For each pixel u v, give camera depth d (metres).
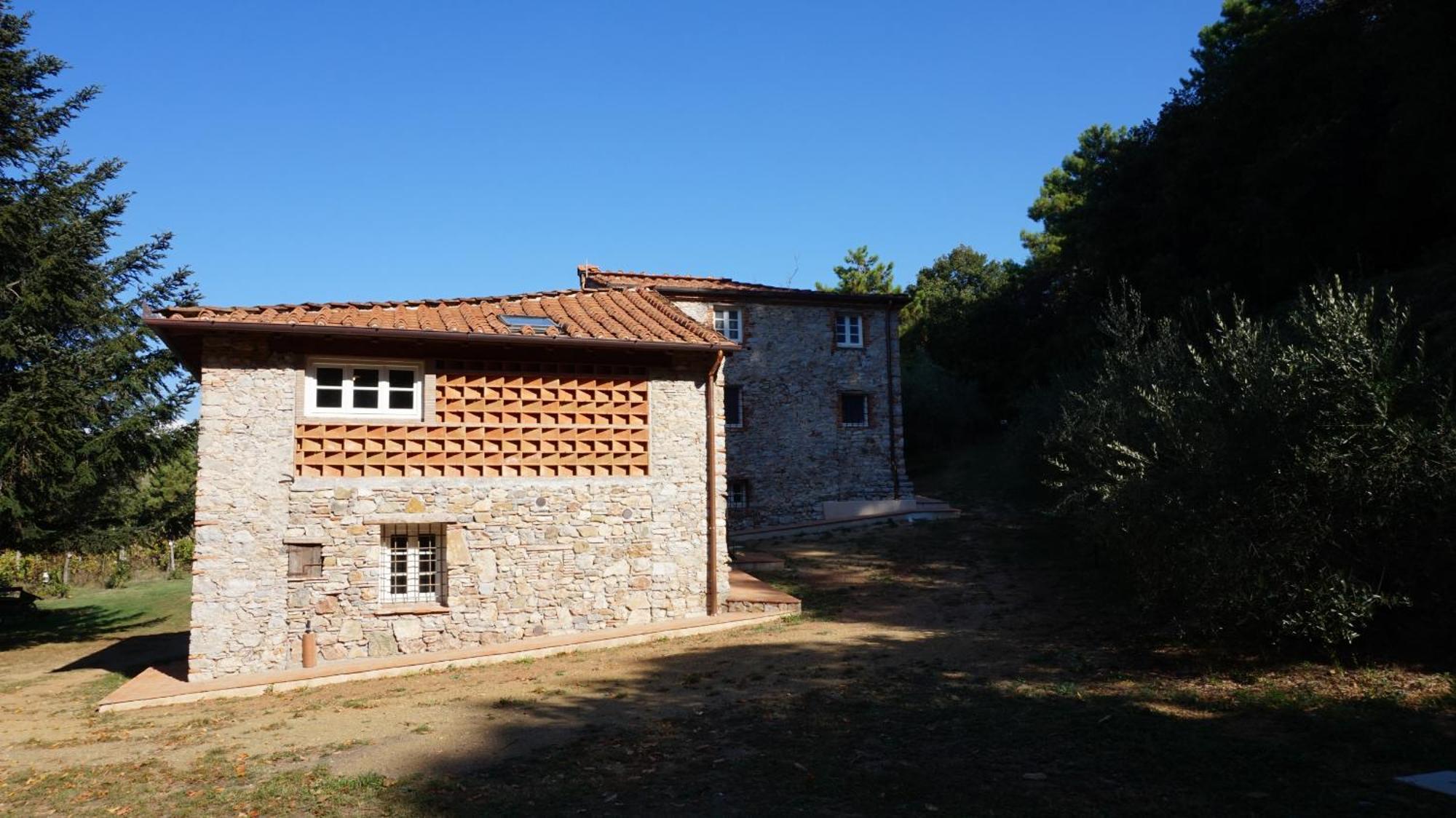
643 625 13.86
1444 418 7.75
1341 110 19.83
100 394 16.64
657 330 14.60
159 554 32.56
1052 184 46.81
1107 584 14.00
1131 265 26.95
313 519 12.30
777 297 23.59
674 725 8.55
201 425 11.97
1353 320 8.44
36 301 16.50
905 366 37.03
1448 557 7.93
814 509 23.47
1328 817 5.36
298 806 6.63
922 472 31.88
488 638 13.00
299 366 12.45
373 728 9.02
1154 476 10.16
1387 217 18.42
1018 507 23.95
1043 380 32.69
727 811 6.01
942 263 47.66
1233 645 9.94
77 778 7.82
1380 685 8.02
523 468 13.55
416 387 13.23
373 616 12.48
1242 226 21.50
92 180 18.33
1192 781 6.12
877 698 9.12
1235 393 9.47
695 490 14.56
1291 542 8.47
